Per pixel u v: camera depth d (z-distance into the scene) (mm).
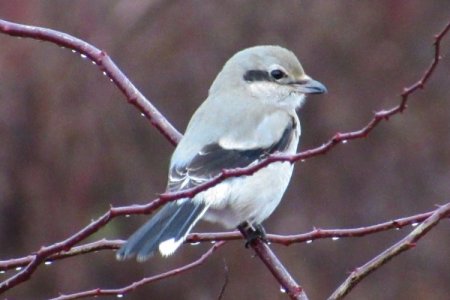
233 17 16578
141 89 16391
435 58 6176
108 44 16219
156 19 16453
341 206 16625
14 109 16406
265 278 16156
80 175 16469
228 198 7516
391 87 16844
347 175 16734
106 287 16266
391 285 16234
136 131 16594
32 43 16469
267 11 16625
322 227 16453
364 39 16844
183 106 16469
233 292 16156
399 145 16859
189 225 6941
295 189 16625
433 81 16938
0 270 6504
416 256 16250
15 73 16406
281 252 16250
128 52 16344
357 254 16312
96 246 6824
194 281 16328
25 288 16109
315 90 8531
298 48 16688
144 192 16516
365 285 16250
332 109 16672
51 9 16078
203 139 7785
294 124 8305
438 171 16844
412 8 16906
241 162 7727
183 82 16469
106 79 16516
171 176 7543
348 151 16766
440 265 16188
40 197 16469
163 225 6801
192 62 16469
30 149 16516
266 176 7762
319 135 16656
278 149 7953
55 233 16438
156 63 16438
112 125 16547
